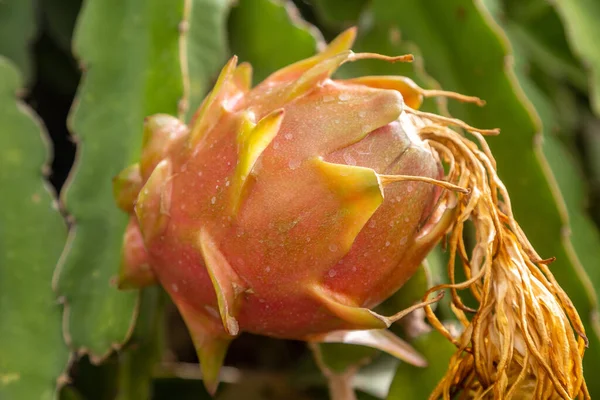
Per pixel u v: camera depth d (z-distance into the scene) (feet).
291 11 2.39
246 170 1.89
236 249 1.92
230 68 1.98
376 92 1.92
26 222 2.23
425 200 1.94
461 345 1.98
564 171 2.56
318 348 2.21
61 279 2.18
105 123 2.25
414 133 1.94
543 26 2.85
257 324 1.97
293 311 1.94
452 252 1.97
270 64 2.41
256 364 2.73
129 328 2.15
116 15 2.28
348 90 1.93
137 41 2.27
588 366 2.24
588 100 3.25
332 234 1.89
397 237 1.92
